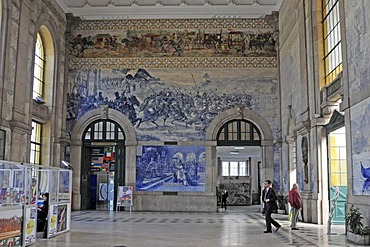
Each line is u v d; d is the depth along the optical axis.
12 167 10.71
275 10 26.48
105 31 27.33
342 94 15.53
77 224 17.44
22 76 20.05
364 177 12.67
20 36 19.86
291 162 23.52
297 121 21.25
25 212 11.34
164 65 26.94
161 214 23.36
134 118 26.53
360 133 13.00
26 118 20.70
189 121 26.41
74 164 26.31
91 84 26.92
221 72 26.75
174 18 27.22
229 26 27.12
